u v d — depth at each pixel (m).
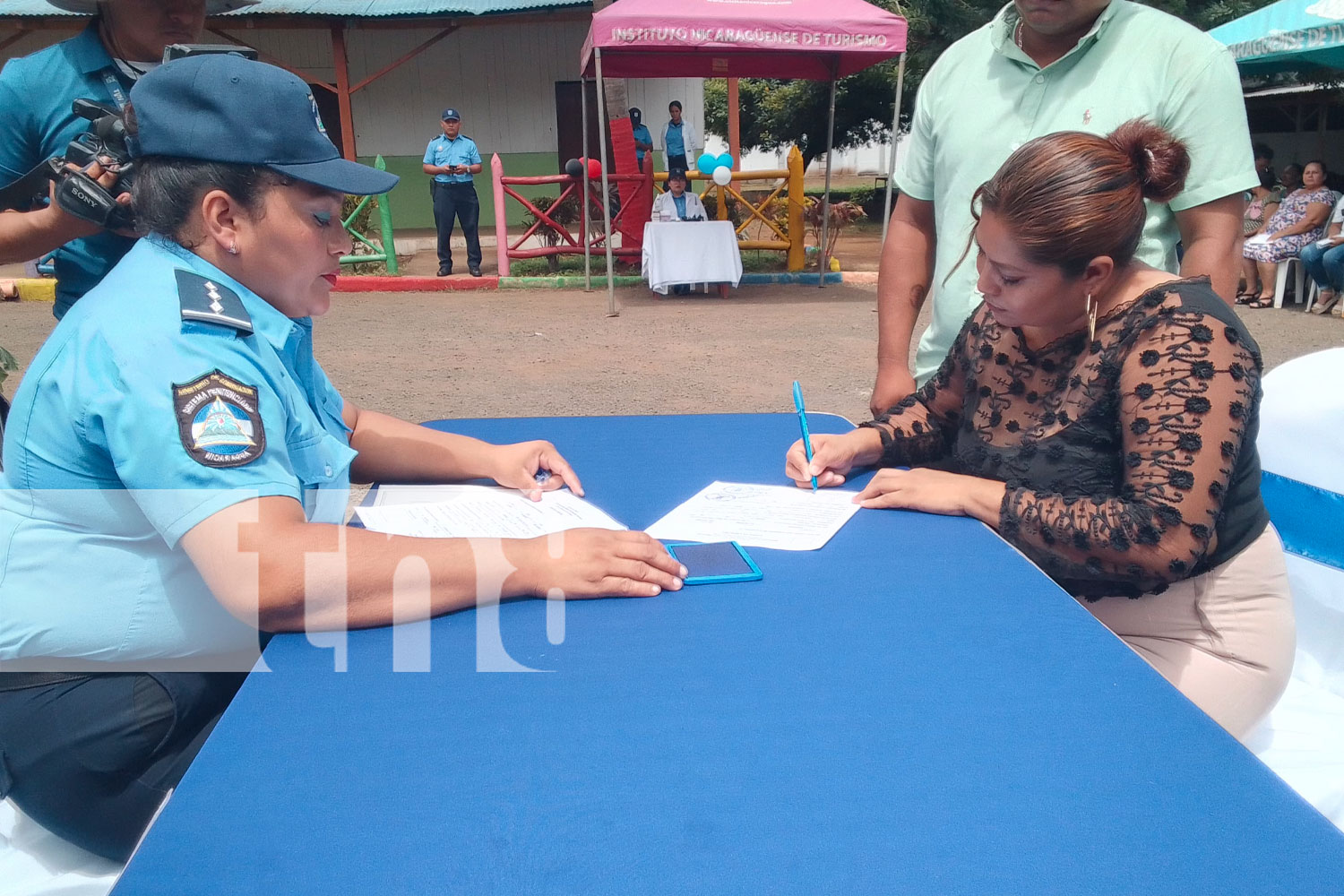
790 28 8.02
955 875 0.82
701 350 7.15
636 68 9.80
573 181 11.23
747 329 8.09
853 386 5.92
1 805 1.39
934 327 2.41
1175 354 1.45
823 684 1.11
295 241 1.35
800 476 1.84
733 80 13.72
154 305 1.26
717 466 1.98
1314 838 0.86
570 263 12.27
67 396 1.23
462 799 0.92
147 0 2.15
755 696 1.09
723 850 0.85
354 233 11.98
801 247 11.38
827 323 8.31
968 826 0.88
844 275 11.03
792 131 23.72
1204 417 1.43
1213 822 0.88
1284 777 1.57
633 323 8.48
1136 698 1.08
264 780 0.95
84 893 1.29
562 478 1.86
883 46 8.19
